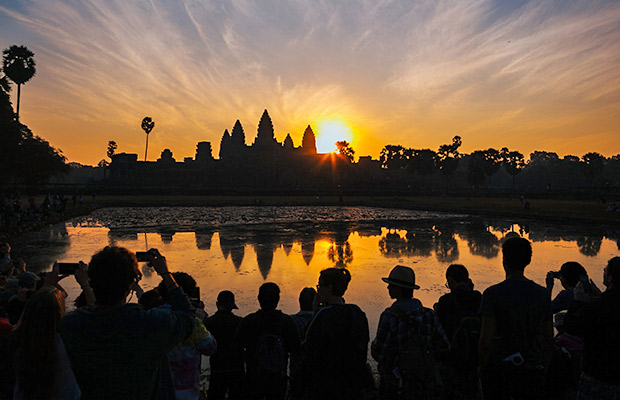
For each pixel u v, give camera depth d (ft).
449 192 361.30
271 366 12.01
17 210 92.48
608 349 9.58
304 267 56.18
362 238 88.94
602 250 71.51
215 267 55.93
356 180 463.83
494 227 114.21
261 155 508.53
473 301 12.94
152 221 124.77
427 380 10.86
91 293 8.29
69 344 6.55
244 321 12.66
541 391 10.77
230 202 223.92
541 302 10.77
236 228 108.58
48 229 101.40
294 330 12.64
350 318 10.41
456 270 13.96
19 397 6.96
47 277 8.26
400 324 11.16
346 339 10.18
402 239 87.25
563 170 552.00
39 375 6.76
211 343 10.46
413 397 10.77
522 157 422.41
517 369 10.57
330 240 85.35
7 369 10.00
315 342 10.23
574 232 101.35
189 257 63.87
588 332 9.91
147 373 6.77
